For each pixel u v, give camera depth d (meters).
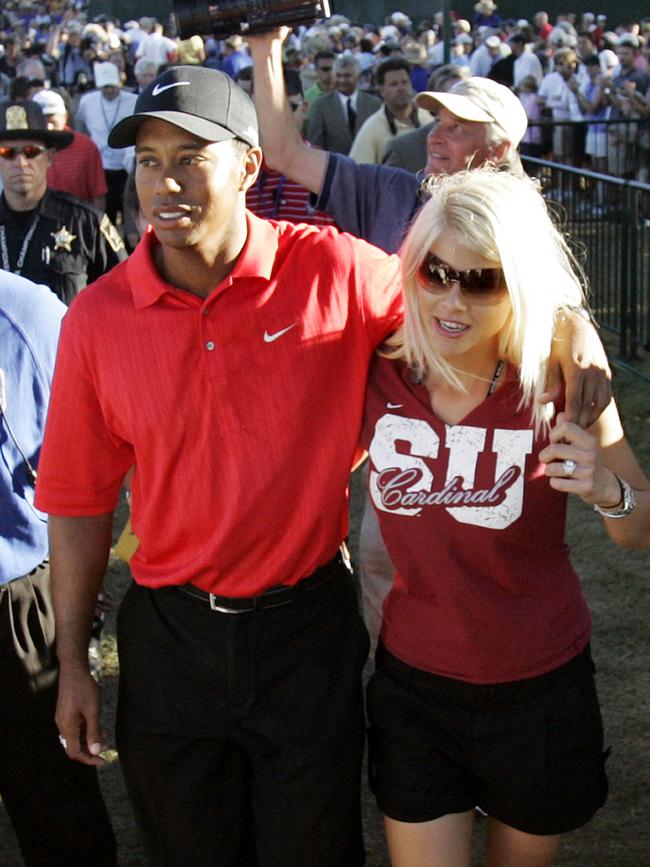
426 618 2.65
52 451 2.75
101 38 23.48
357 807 2.78
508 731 2.64
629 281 8.47
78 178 8.41
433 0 23.22
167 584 2.73
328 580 2.75
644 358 8.57
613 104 16.28
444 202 2.52
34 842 3.26
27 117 4.71
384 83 8.12
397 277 2.75
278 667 2.70
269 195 4.35
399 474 2.61
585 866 3.64
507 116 3.74
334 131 10.18
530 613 2.62
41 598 3.15
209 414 2.59
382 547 3.66
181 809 2.75
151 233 2.66
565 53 16.80
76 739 2.86
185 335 2.58
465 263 2.48
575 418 2.50
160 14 29.61
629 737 4.26
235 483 2.61
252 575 2.66
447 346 2.54
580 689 2.67
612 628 5.05
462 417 2.59
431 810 2.70
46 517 3.13
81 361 2.65
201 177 2.50
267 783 2.71
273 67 3.64
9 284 3.15
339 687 2.73
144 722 2.74
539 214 2.55
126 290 2.64
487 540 2.56
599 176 8.62
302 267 2.66
